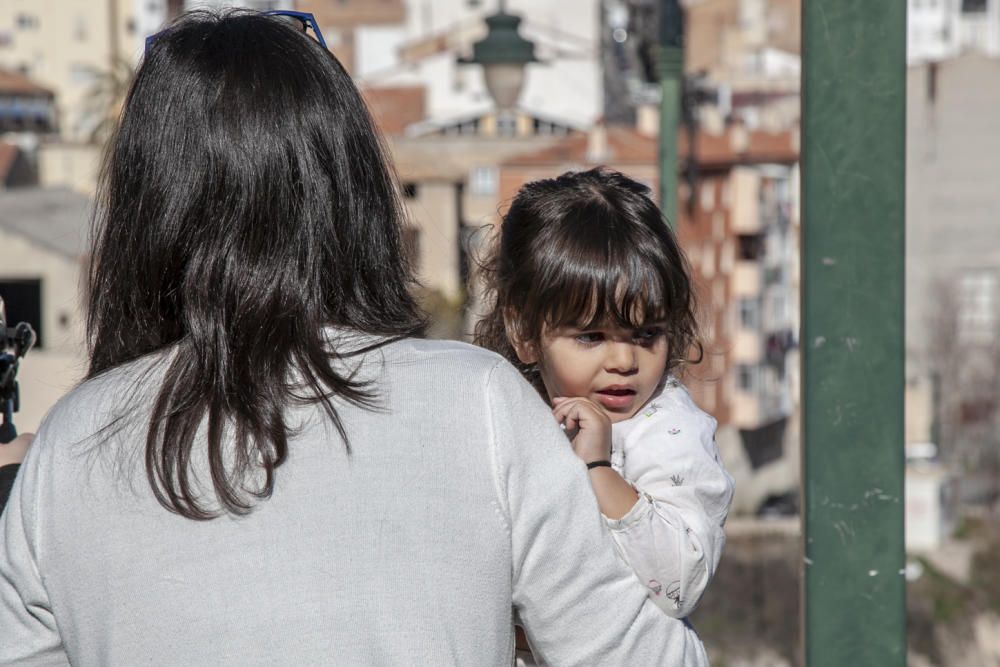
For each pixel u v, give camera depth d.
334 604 2.02
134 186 2.19
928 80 35.38
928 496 33.25
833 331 2.60
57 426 2.19
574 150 46.16
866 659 2.60
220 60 2.19
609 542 2.21
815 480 2.61
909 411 35.62
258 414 2.07
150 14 62.47
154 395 2.14
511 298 2.91
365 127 2.28
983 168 35.66
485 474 2.11
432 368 2.17
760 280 42.31
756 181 42.22
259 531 2.04
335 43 62.88
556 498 2.15
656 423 2.80
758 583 28.86
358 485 2.06
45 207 39.19
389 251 2.31
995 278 35.50
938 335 35.72
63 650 2.17
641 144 45.59
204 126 2.15
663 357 2.84
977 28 56.50
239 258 2.13
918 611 30.00
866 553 2.60
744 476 40.78
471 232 3.52
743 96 49.09
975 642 28.69
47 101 56.09
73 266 35.78
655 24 11.75
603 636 2.18
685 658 2.28
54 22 62.75
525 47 13.03
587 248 2.75
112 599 2.06
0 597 2.16
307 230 2.16
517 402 2.18
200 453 2.08
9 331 2.86
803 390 2.63
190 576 2.04
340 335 2.19
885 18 2.58
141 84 2.22
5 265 36.16
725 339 41.38
